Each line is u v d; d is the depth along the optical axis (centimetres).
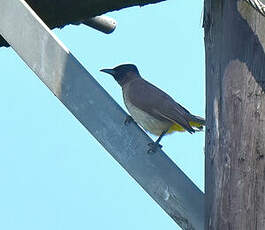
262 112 812
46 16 1063
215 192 818
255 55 824
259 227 792
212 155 832
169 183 859
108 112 876
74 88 880
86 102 878
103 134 876
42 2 1048
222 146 821
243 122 815
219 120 830
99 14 1066
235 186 805
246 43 828
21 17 888
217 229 809
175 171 862
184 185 859
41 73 883
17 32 889
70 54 884
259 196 797
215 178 821
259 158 804
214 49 856
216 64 848
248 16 832
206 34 872
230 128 819
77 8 1054
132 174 868
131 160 869
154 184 863
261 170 802
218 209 811
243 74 823
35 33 887
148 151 866
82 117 877
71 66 882
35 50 886
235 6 837
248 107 816
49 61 883
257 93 816
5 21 891
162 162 863
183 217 855
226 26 841
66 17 1069
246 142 810
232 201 804
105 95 878
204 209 843
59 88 880
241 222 798
